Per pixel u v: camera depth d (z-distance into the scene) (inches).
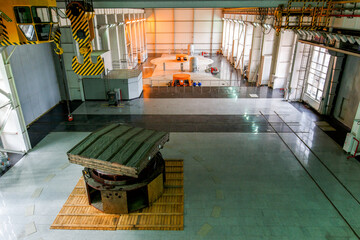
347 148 510.9
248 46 1154.0
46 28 366.6
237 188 418.9
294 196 401.4
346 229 341.7
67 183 433.1
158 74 1186.6
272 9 840.9
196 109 749.3
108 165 336.2
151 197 374.9
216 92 910.4
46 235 333.7
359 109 489.7
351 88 621.3
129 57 1244.5
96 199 392.8
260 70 978.7
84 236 332.2
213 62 1464.1
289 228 342.6
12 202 389.7
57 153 523.5
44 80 729.0
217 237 328.8
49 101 757.9
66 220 354.6
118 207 359.3
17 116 492.1
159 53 1726.1
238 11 1259.2
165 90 933.8
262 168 471.8
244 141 566.9
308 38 717.3
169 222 349.7
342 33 515.2
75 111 742.5
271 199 395.2
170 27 1658.5
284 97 844.0
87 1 470.3
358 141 486.3
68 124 655.8
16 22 328.8
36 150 535.5
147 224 346.9
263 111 735.1
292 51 885.8
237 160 495.8
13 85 479.8
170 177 440.8
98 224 347.6
